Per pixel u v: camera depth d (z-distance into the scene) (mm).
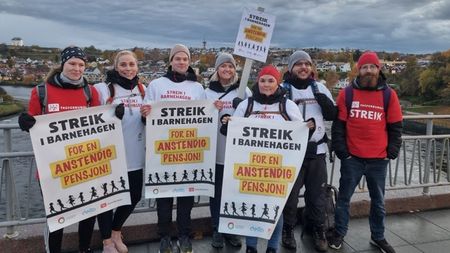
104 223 3576
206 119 3680
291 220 3973
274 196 3486
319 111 3895
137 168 3652
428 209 5215
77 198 3281
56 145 3168
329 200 4301
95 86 3551
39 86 3213
